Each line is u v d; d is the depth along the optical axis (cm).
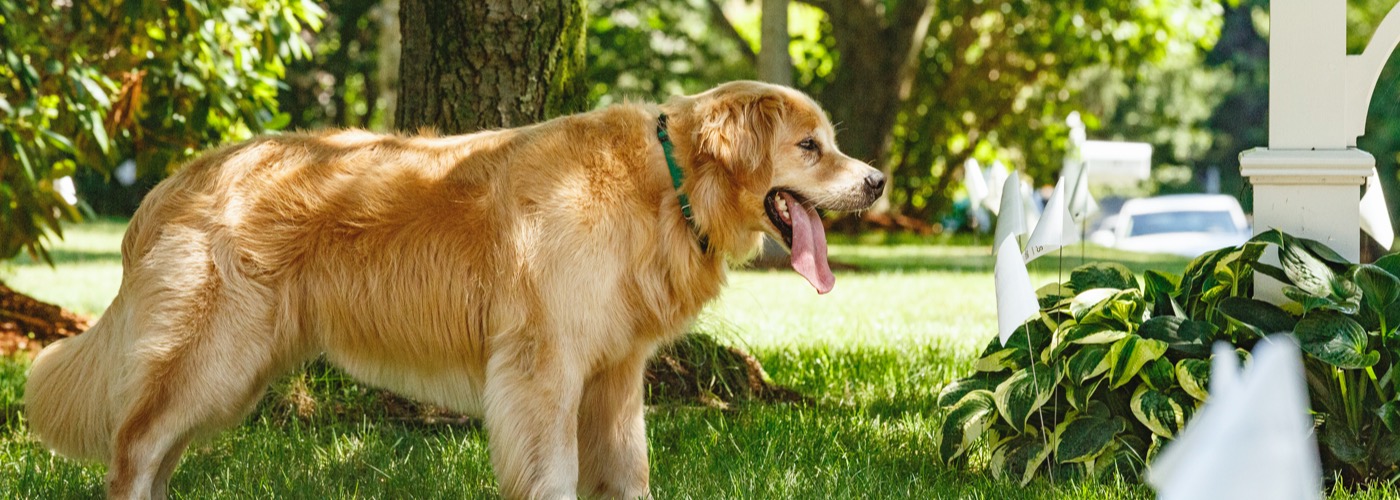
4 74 683
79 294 1128
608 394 409
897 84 2089
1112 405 419
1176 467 193
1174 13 2088
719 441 507
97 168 779
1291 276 399
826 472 452
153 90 728
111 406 384
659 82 2505
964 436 448
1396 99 2694
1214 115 4025
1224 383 187
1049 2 2108
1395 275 419
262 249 378
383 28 1347
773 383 629
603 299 374
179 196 384
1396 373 396
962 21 2305
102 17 706
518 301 371
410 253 381
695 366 592
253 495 418
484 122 554
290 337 385
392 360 394
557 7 560
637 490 415
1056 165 2448
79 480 441
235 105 734
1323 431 404
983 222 2402
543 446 368
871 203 405
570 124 391
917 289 1249
